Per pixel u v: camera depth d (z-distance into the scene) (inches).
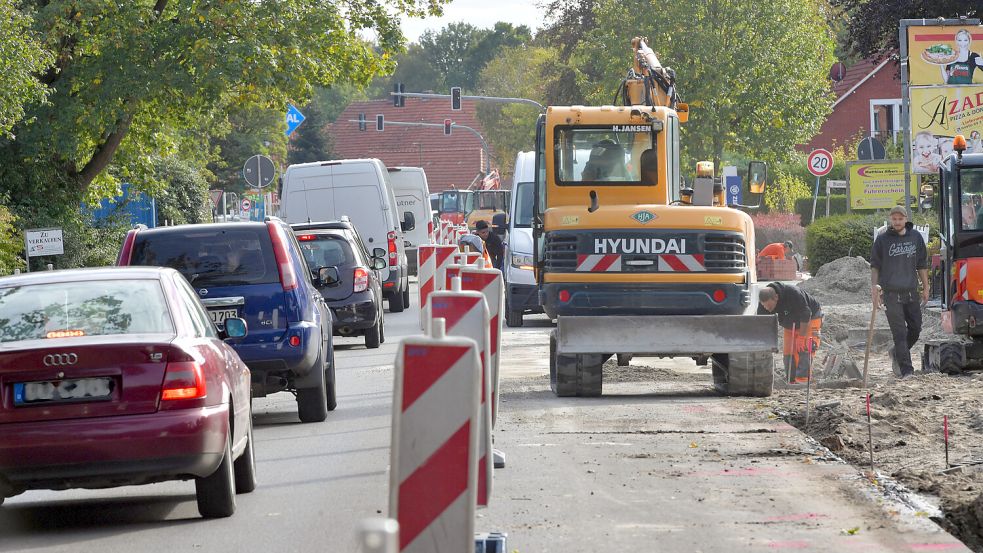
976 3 3171.8
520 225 2260.1
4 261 2468.0
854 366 1400.1
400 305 2689.5
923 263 1432.1
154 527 749.3
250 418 861.8
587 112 1432.1
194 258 1114.7
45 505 844.0
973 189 1437.0
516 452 934.4
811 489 780.6
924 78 2340.1
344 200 2625.5
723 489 786.8
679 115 1717.5
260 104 2967.5
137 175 3339.1
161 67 2738.7
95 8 2679.6
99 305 775.7
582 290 1288.1
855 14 3371.1
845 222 2874.0
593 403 1202.0
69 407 721.0
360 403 1284.4
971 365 1461.6
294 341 1109.7
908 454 900.6
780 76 4180.6
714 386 1337.4
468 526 478.3
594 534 680.4
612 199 1425.9
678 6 4131.4
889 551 629.9
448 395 478.6
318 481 868.0
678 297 1279.5
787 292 1352.1
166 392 729.6
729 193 3245.6
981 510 709.3
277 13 2790.4
